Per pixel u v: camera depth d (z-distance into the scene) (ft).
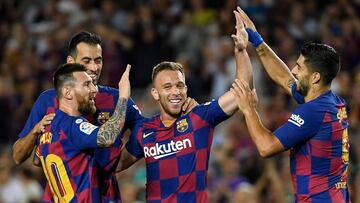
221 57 147.74
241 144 128.77
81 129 71.67
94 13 165.07
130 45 155.33
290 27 152.56
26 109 150.00
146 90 150.30
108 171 76.28
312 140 71.15
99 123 77.10
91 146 71.31
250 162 123.75
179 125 74.23
